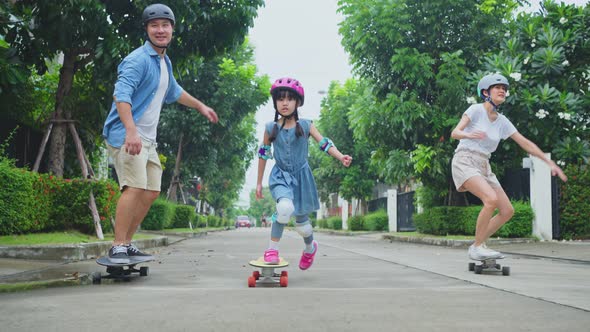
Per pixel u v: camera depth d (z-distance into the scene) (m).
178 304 3.02
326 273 5.10
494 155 12.76
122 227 4.36
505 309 2.88
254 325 2.41
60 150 8.66
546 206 11.27
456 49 13.23
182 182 23.22
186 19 8.66
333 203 45.09
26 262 5.68
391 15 13.13
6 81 7.20
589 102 11.96
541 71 11.71
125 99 4.19
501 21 13.28
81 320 2.52
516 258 7.57
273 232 4.22
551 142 11.84
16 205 6.79
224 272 5.17
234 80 20.59
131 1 8.55
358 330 2.32
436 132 12.97
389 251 9.23
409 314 2.72
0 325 2.40
